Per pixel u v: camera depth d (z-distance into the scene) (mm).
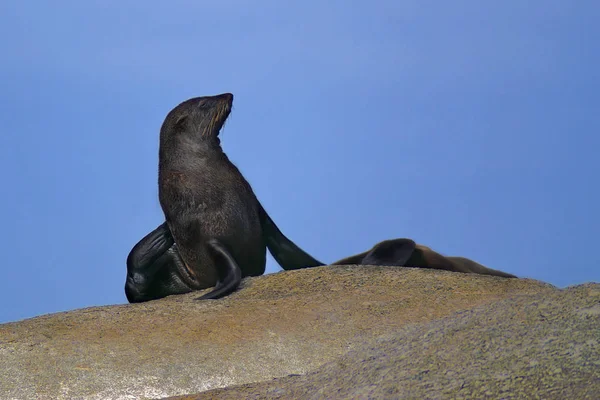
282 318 25641
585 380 14414
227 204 34344
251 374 22844
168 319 25688
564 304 17391
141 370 22641
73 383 22156
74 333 24562
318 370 18891
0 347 23594
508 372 15273
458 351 16656
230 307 26734
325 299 27266
